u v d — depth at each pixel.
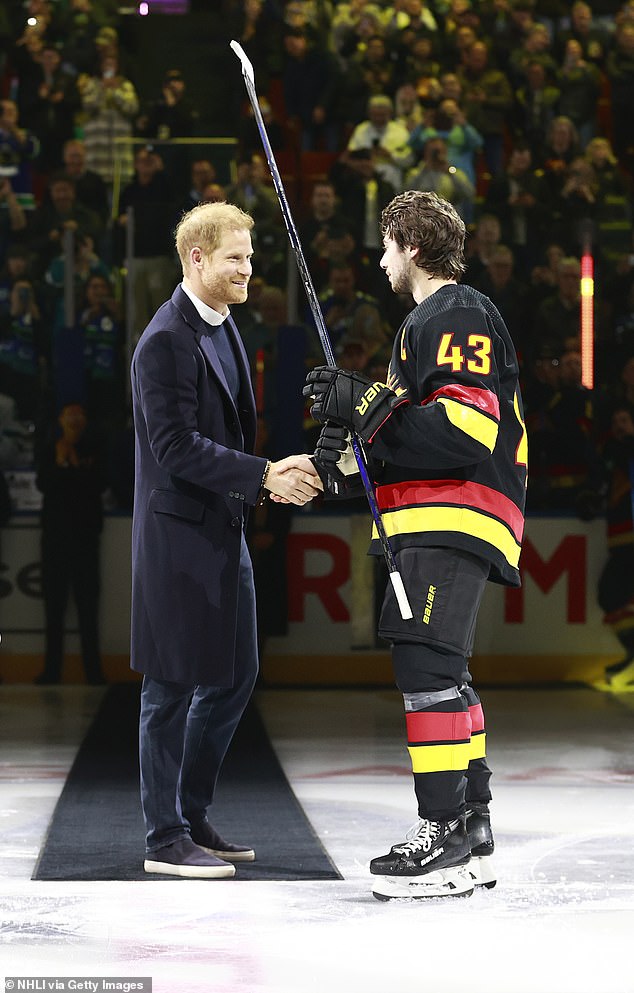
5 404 25.27
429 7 34.91
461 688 9.77
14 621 23.16
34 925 8.55
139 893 9.41
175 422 10.25
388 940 8.21
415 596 9.42
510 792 13.50
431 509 9.48
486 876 9.58
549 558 23.42
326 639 23.36
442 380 9.30
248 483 10.11
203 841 10.55
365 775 14.59
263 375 24.48
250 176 28.30
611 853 10.73
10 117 31.03
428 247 9.78
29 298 26.14
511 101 32.56
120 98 31.12
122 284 27.09
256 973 7.54
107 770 14.84
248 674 10.70
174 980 7.42
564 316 26.52
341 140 32.59
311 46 33.56
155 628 10.29
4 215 28.19
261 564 22.98
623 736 17.58
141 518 10.55
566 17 35.56
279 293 25.38
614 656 23.42
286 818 12.22
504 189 29.73
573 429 23.59
